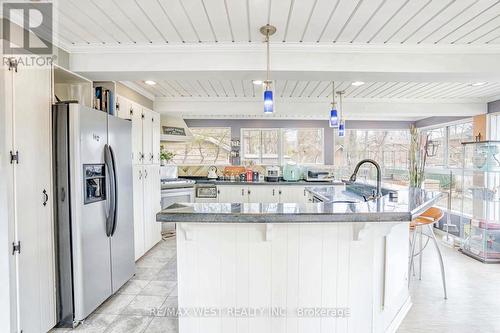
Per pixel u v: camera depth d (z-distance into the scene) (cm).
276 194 505
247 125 656
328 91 428
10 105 187
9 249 185
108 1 189
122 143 296
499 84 375
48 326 218
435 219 279
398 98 473
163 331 225
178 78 294
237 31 236
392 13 205
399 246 240
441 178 561
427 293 294
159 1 190
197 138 657
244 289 188
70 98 290
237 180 556
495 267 370
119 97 338
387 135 675
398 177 641
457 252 434
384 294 211
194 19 216
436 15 207
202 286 187
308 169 580
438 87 398
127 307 262
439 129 591
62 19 214
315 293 190
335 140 667
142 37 248
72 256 228
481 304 272
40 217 211
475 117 486
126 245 304
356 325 194
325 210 175
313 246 188
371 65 266
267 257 187
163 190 484
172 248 438
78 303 229
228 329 189
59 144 225
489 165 408
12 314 187
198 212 169
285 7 198
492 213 408
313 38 249
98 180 257
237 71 271
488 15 206
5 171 183
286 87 405
